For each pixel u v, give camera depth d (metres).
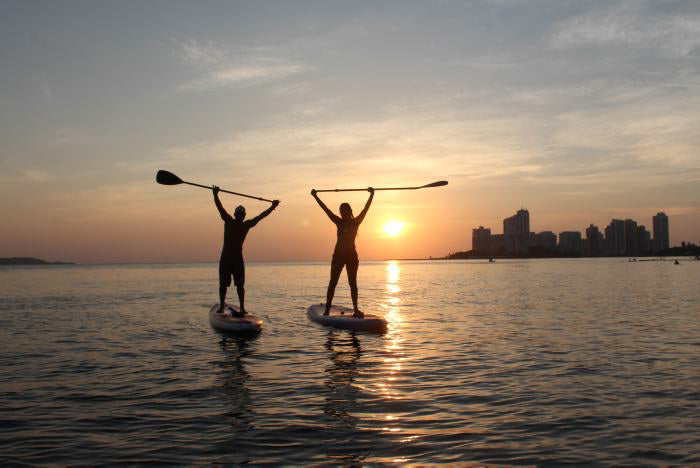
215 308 13.94
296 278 47.22
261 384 6.88
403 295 23.25
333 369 7.79
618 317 14.15
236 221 12.02
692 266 81.12
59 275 61.25
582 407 5.80
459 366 7.97
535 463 4.25
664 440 4.76
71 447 4.61
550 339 10.48
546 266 94.38
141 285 34.12
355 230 12.45
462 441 4.74
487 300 20.16
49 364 8.17
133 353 9.09
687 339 10.38
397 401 6.05
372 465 4.20
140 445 4.65
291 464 4.21
